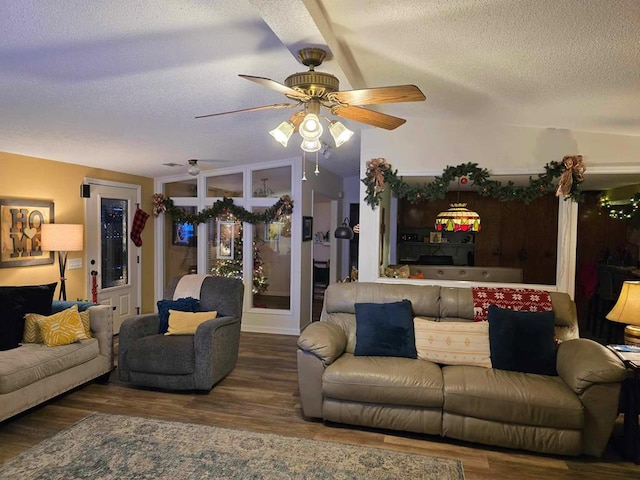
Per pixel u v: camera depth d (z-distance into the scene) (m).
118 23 1.93
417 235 7.88
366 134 4.34
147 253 5.92
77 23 1.92
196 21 1.94
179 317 3.91
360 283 3.75
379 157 4.31
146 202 5.90
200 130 3.86
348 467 2.51
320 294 8.42
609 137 3.77
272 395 3.56
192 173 5.21
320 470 2.47
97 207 4.98
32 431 2.88
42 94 2.75
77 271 4.69
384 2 1.80
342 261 8.18
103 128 3.56
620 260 6.38
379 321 3.33
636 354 2.82
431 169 4.19
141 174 5.67
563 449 2.61
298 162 5.54
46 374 3.13
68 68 2.39
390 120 2.49
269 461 2.56
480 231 7.50
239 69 2.55
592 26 1.83
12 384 2.86
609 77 2.37
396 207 7.61
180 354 3.53
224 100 3.08
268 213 5.56
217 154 4.94
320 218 9.25
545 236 7.24
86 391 3.60
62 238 4.09
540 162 3.93
